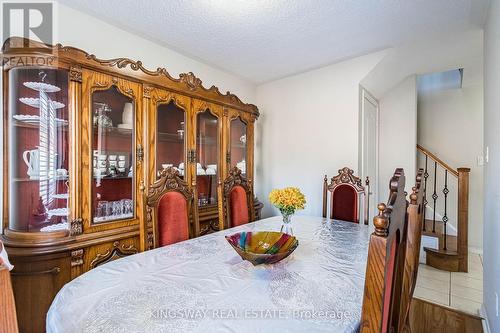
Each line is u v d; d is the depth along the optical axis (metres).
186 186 1.80
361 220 2.29
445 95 3.80
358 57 2.68
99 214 1.73
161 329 0.73
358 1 1.73
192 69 2.71
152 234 1.60
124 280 1.03
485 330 1.77
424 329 1.84
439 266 2.96
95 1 1.75
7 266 0.55
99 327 0.74
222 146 2.59
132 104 1.87
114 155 1.84
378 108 3.58
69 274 1.52
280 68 2.99
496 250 1.53
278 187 3.40
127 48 2.15
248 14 1.89
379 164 3.63
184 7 1.81
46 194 1.61
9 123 1.54
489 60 1.76
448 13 1.86
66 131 1.59
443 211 3.76
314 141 3.07
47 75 1.60
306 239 1.65
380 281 0.57
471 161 3.61
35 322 1.44
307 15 1.90
